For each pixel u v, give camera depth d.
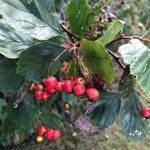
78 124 0.24
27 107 0.26
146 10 0.51
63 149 0.62
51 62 0.20
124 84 0.22
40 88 0.22
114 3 0.35
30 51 0.19
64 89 0.21
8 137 0.49
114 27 0.20
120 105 0.23
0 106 0.41
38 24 0.20
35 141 0.61
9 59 0.22
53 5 0.21
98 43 0.19
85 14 0.21
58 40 0.23
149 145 0.65
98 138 0.64
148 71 0.19
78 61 0.20
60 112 0.61
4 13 0.19
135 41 0.19
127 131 0.23
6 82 0.23
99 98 0.22
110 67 0.19
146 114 0.23
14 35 0.22
